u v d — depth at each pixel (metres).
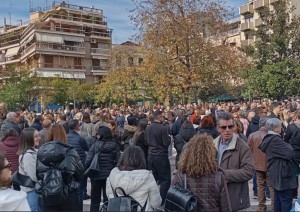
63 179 4.94
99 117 12.63
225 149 4.68
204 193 3.91
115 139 7.86
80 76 65.19
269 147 6.25
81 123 10.98
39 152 4.98
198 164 3.91
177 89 25.75
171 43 25.34
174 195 3.94
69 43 65.31
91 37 68.25
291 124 8.17
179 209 3.85
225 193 3.95
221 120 4.74
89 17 71.88
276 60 29.75
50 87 48.12
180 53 25.67
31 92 43.97
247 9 60.69
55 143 5.05
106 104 51.59
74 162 5.02
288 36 29.08
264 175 7.54
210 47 25.89
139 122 8.98
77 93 50.69
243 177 4.46
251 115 10.81
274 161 6.19
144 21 25.72
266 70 29.12
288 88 28.77
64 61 64.25
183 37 25.00
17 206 3.48
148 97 39.69
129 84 39.84
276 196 6.30
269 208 7.82
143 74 29.17
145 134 8.43
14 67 43.81
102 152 7.05
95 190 7.20
